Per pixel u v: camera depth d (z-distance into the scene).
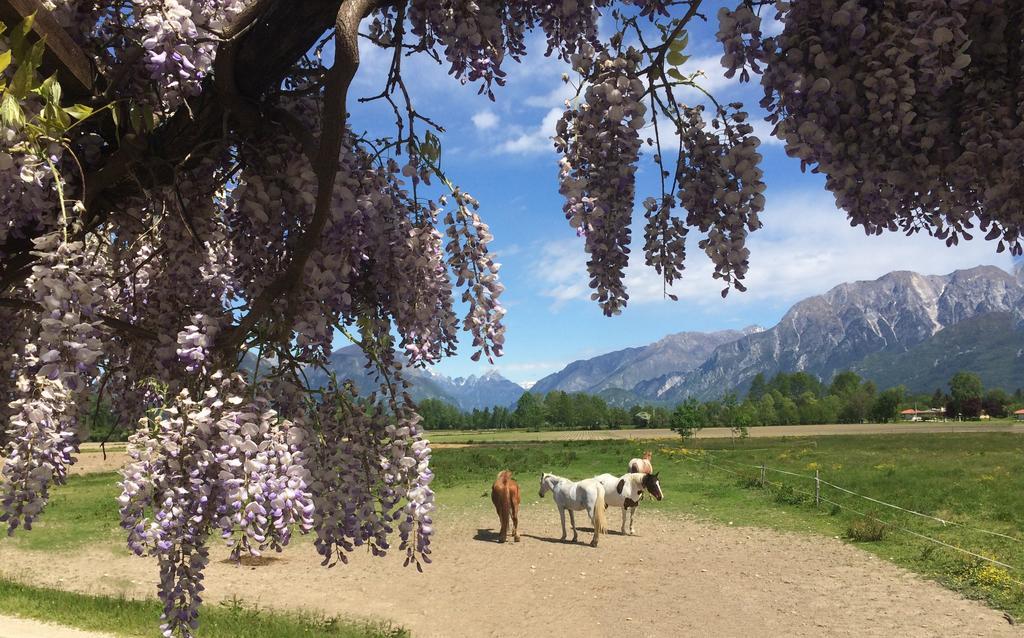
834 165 1.20
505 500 15.38
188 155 1.70
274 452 1.42
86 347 1.28
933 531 14.34
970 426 103.56
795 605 9.89
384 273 1.73
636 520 18.27
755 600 10.23
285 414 1.55
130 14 1.78
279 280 1.50
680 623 9.27
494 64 1.63
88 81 1.71
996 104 1.11
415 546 1.54
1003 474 23.64
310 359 1.58
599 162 1.28
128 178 1.85
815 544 14.23
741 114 1.31
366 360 1.67
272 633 8.54
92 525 18.72
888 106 1.13
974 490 19.28
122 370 1.96
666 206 1.41
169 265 1.77
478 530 16.89
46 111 1.48
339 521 1.54
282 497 1.37
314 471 1.53
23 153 1.42
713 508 19.73
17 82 1.43
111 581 12.84
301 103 1.95
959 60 1.05
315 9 1.63
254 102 1.70
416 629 9.38
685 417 56.28
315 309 1.54
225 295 1.82
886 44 1.07
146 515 1.31
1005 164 1.12
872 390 192.75
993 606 9.31
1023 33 1.11
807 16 1.15
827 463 31.80
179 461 1.31
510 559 13.59
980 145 1.12
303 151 1.63
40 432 1.27
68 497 23.69
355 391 1.60
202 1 1.63
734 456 40.41
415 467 1.59
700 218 1.36
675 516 18.67
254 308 1.49
